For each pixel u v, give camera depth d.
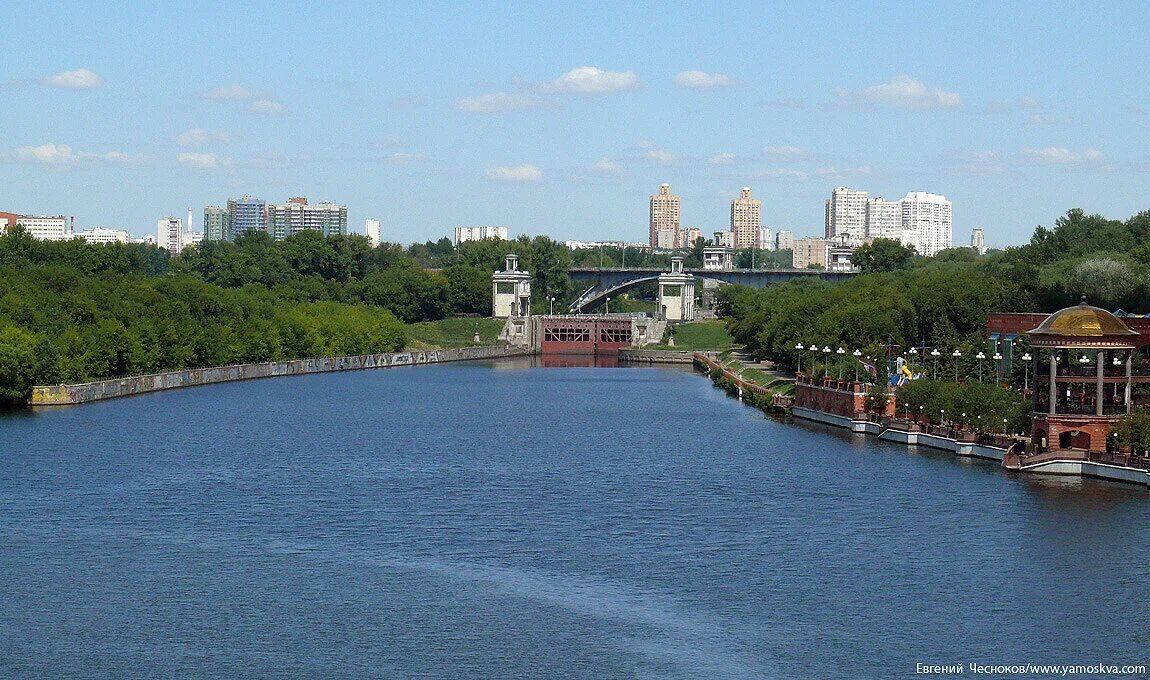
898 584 115.06
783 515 141.50
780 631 103.69
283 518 141.12
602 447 196.75
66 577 117.44
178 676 94.62
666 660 97.88
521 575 118.44
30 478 161.88
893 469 168.88
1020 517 137.62
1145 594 111.94
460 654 98.94
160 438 199.75
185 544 129.38
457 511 145.25
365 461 181.62
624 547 128.12
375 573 119.12
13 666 96.25
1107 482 154.88
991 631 103.62
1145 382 173.00
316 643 101.12
